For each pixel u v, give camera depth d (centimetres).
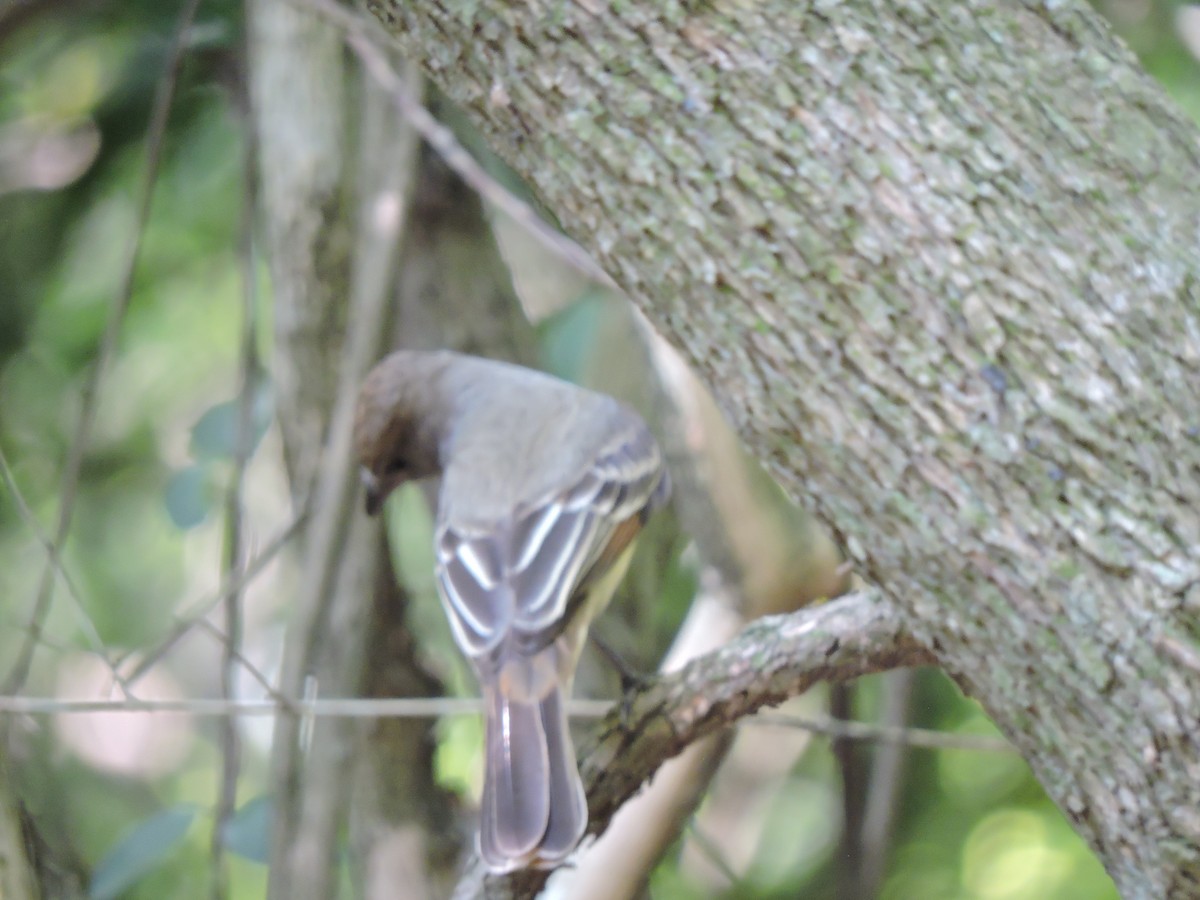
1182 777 432
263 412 1074
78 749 1339
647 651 1068
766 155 462
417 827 1020
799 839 1402
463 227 1088
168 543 1342
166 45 1167
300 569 965
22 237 1210
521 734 661
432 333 1070
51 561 808
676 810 899
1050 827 1308
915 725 1309
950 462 447
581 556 742
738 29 468
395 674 1013
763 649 641
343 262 1002
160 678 1379
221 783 906
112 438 1311
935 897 1296
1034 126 459
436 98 1076
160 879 1209
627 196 477
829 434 461
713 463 945
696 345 480
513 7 483
